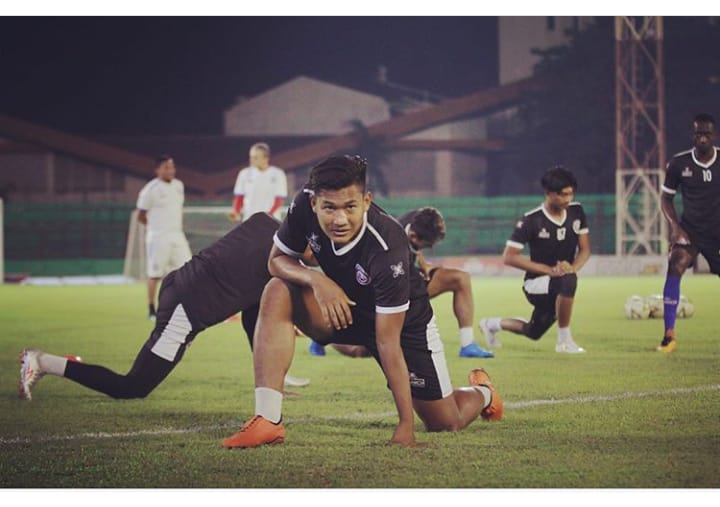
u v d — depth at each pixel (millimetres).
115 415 8180
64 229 42250
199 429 7531
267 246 7699
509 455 6473
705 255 12086
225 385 9859
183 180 54156
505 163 52531
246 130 54688
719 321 15789
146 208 17891
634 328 14906
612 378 9828
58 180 53594
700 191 11828
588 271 34500
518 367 10758
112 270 41375
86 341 14180
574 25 51750
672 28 47969
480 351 11609
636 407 8164
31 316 18734
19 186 53219
